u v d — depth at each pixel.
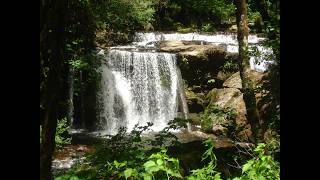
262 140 6.68
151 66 16.17
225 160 5.81
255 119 6.84
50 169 3.11
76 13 9.09
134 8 18.52
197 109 16.02
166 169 2.46
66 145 10.80
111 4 17.09
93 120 15.04
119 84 15.61
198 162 5.67
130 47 17.03
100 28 16.25
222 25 21.36
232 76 15.87
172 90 16.22
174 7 21.48
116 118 15.45
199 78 16.50
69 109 13.53
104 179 3.56
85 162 4.79
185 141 12.52
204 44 17.83
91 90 14.89
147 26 19.95
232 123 10.11
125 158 3.45
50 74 3.24
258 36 16.03
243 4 7.00
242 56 7.00
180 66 16.48
